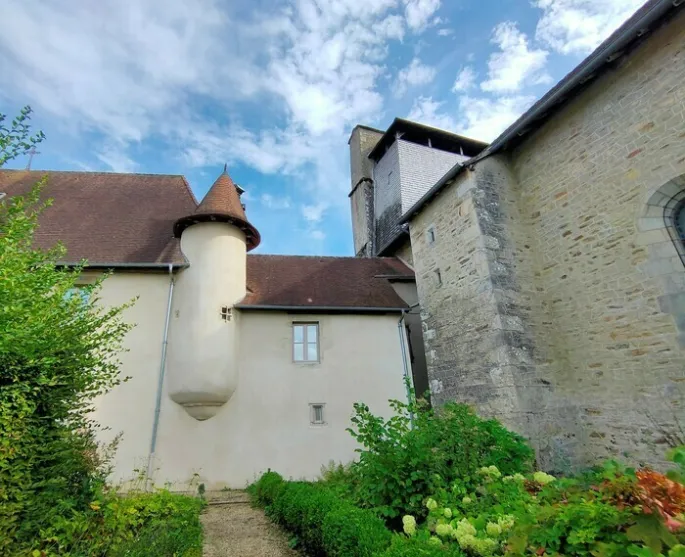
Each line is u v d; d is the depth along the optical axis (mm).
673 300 5328
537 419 6469
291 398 9172
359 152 20891
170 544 3910
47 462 3645
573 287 6883
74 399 4078
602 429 6152
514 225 7945
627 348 5875
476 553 2465
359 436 4430
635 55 6090
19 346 3326
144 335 8672
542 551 2131
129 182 12461
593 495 2402
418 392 10414
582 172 6855
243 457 8445
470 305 7836
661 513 1839
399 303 10703
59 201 10977
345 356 9820
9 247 4219
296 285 10836
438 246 9234
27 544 3182
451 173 8445
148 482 7668
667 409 5277
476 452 4617
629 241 5965
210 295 8883
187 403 8312
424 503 3766
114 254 9219
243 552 4555
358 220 20000
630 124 6094
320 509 4148
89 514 3883
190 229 9477
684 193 5441
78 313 4461
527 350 6934
